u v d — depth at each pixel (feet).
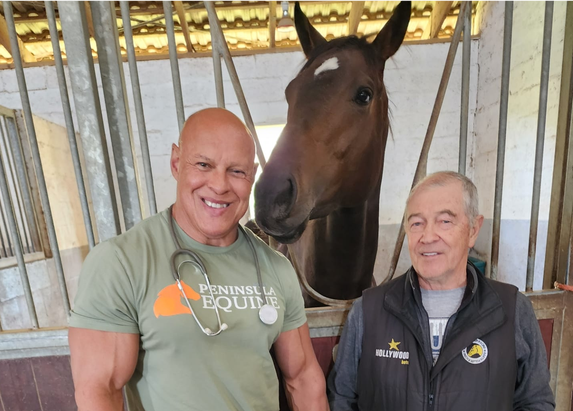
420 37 10.72
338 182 3.08
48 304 7.34
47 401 3.14
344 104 2.88
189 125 2.03
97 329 1.81
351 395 2.79
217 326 1.99
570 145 3.07
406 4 2.92
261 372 2.15
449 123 9.48
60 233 8.30
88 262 1.94
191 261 2.05
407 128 9.48
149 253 2.00
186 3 8.89
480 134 9.34
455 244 2.40
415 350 2.42
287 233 2.88
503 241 8.12
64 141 8.99
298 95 2.91
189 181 2.00
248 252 2.32
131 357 1.88
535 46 6.93
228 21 9.72
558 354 3.26
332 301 3.36
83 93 2.56
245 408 2.05
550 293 3.16
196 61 9.34
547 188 6.46
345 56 2.88
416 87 9.34
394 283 2.68
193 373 1.93
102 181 2.69
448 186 2.45
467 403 2.28
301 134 2.85
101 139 2.65
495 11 8.51
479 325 2.34
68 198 8.89
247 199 2.13
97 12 2.53
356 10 8.68
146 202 9.68
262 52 9.38
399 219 9.65
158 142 9.55
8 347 2.96
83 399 1.75
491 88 8.72
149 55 9.25
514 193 7.68
